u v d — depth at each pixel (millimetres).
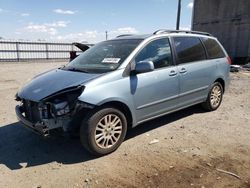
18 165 3975
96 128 4055
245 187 3309
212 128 5379
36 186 3424
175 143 4652
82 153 4328
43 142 4762
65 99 3910
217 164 3883
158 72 4855
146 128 5383
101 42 5703
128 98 4367
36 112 4137
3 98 8039
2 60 22828
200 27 25719
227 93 8820
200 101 6051
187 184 3381
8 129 5398
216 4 23766
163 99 5000
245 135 5012
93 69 4551
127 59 4484
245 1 21188
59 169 3840
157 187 3328
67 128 3920
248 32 21141
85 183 3473
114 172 3723
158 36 5086
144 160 4051
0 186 3428
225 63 6633
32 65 19469
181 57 5410
